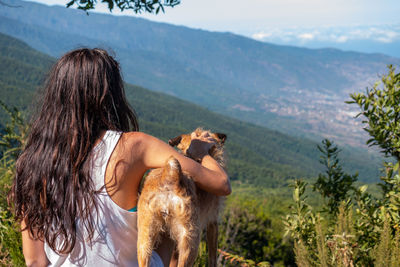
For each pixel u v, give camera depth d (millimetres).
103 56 1659
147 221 1616
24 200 1531
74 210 1470
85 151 1490
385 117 2855
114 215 1524
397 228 2457
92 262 1518
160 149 1624
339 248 2248
